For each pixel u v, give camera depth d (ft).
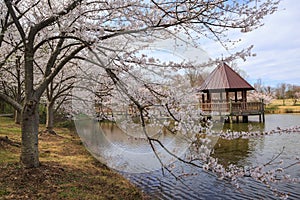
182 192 18.88
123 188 17.80
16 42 23.24
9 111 60.03
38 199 12.75
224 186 20.10
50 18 14.79
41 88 16.16
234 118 81.35
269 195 18.74
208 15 11.32
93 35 11.87
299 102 136.77
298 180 11.39
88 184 16.63
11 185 13.69
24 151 16.29
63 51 28.37
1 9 18.26
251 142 40.11
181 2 11.15
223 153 32.65
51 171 16.65
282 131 13.74
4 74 40.73
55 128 46.88
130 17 13.03
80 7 13.30
